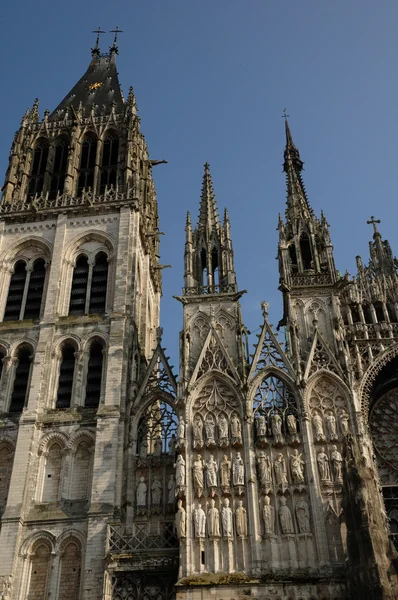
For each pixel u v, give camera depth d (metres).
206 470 50.66
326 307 58.47
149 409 57.97
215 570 46.12
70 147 76.94
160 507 51.44
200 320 59.22
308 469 49.62
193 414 53.69
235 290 60.75
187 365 56.09
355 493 43.94
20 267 69.25
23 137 79.81
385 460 53.69
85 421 56.75
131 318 62.69
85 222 70.44
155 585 47.66
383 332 57.91
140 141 81.44
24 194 74.38
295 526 47.56
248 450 51.00
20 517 51.50
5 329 63.25
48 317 63.19
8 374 60.53
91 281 66.69
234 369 55.19
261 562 46.16
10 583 48.84
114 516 50.75
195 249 64.56
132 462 53.78
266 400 54.00
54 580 49.25
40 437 56.25
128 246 67.62
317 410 52.78
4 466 55.69
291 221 64.94
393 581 40.34
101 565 48.72
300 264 61.44
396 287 61.38
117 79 92.19
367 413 53.88
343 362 54.59
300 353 56.09
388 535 47.50
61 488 53.56
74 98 88.06
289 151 73.88
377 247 64.69
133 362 60.06
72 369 61.00
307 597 44.06
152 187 85.25
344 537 46.22
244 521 48.06
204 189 69.69
